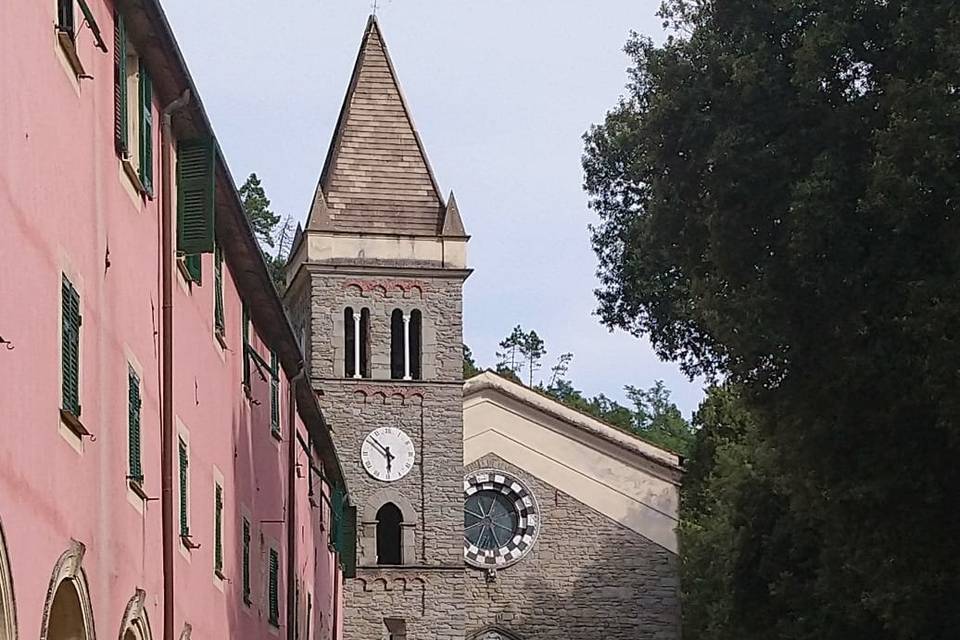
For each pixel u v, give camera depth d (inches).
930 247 1505.9
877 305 1525.6
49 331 839.1
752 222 1622.8
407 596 2925.7
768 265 1577.3
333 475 2532.0
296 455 2039.9
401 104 3095.5
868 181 1528.1
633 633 3093.0
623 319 2807.6
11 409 764.0
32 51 815.7
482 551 3095.5
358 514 2925.7
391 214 3004.4
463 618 2935.5
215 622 1407.5
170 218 1182.9
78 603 898.7
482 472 3117.6
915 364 1482.5
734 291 1631.4
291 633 1900.8
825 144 1594.5
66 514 870.4
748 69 1630.2
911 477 1514.5
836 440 1553.9
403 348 2979.8
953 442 1449.3
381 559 2962.6
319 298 2952.8
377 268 2970.0
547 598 3095.5
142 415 1096.2
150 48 1094.4
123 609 1018.1
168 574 1151.6
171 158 1200.2
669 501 3142.2
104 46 980.6
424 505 2950.3
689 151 1716.3
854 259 1533.0
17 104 785.6
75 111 906.7
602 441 3149.6
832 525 1646.2
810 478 1622.8
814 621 1915.6
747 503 2069.4
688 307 2105.1
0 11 756.0
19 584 771.4
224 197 1373.0
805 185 1540.4
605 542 3125.0
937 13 1520.7
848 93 1616.6
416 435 2962.6
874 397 1529.3
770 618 2046.0
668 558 3120.1
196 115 1210.0
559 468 3137.3
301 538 2101.4
